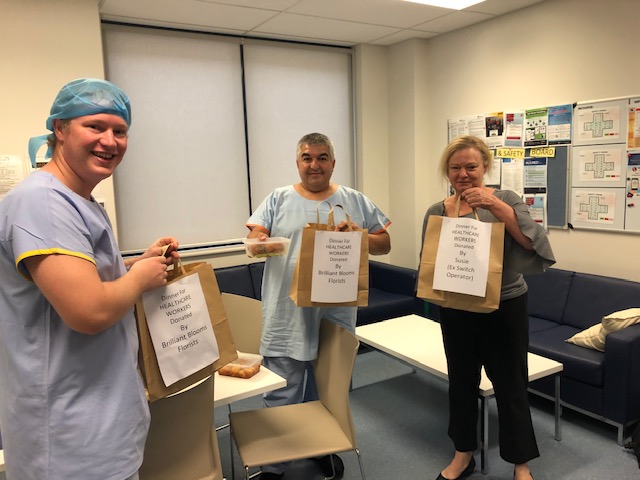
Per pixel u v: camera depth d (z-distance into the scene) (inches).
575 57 130.3
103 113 42.3
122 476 43.6
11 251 39.3
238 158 164.1
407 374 139.3
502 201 73.5
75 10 122.8
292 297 75.3
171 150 152.6
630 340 95.4
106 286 40.3
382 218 91.7
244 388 68.3
